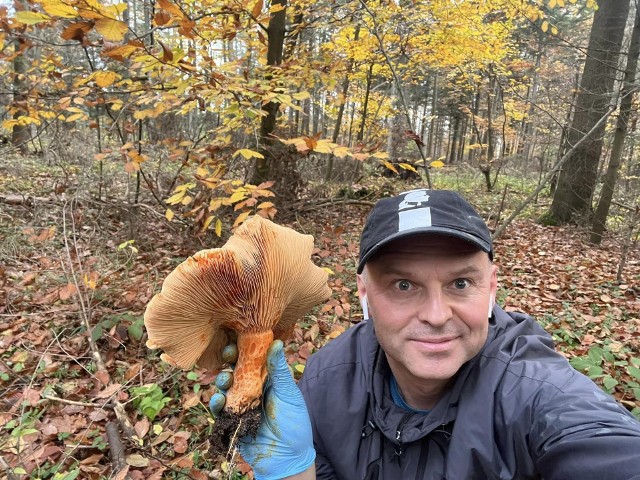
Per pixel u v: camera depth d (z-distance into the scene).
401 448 1.19
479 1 6.52
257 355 1.07
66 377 3.13
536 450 0.97
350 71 6.25
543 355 1.18
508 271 6.02
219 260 0.94
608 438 0.86
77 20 2.35
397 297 1.10
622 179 11.42
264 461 1.14
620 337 3.84
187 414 2.72
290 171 6.34
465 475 1.05
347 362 1.38
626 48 8.79
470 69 13.64
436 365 1.07
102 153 3.43
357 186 8.78
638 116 8.14
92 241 5.08
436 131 37.22
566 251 7.41
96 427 2.62
